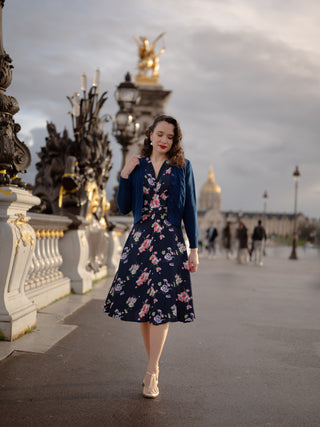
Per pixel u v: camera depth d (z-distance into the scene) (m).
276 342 4.87
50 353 3.89
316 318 6.50
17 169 4.27
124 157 13.12
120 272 3.13
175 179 3.16
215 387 3.33
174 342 4.65
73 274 7.20
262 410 2.93
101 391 3.09
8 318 4.07
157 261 3.05
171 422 2.66
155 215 3.14
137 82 34.31
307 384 3.49
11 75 4.21
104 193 10.02
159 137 3.17
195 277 12.26
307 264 21.25
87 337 4.57
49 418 2.62
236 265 18.33
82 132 9.15
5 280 4.10
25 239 4.21
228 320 6.06
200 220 164.38
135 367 3.67
